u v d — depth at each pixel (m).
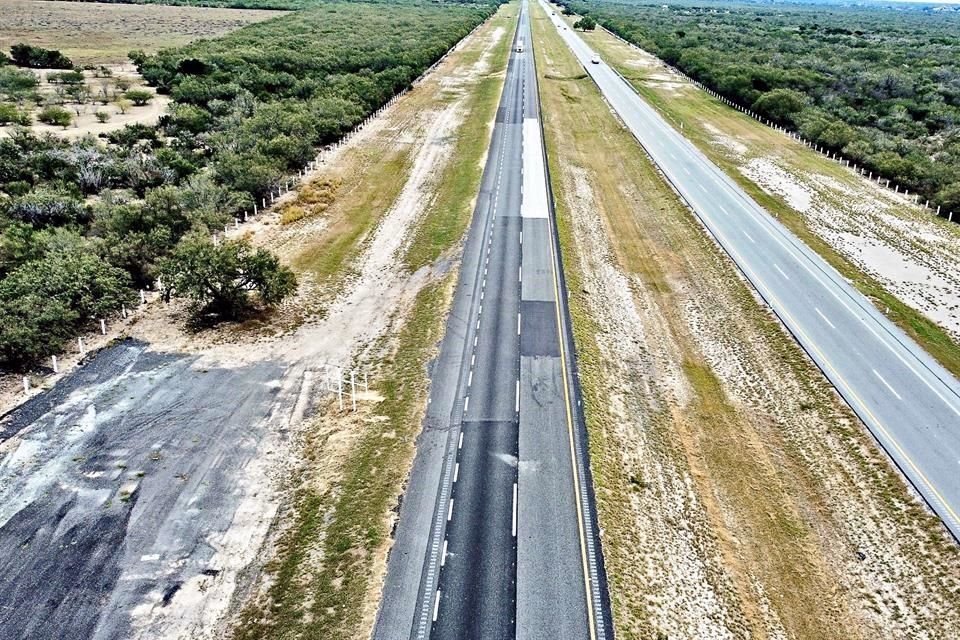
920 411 33.78
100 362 36.78
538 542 25.88
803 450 31.62
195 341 39.03
